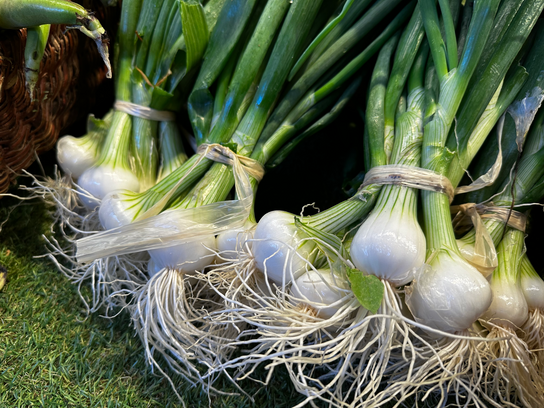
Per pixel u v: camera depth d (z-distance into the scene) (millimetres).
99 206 325
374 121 307
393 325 252
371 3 351
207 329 305
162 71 347
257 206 390
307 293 270
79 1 350
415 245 254
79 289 322
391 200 274
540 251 362
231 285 282
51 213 367
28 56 283
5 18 270
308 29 317
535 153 310
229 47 323
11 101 301
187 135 381
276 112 332
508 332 265
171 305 292
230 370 302
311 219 287
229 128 321
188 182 310
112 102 444
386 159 299
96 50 394
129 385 288
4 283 325
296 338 256
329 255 276
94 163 345
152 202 302
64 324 314
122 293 329
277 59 313
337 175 415
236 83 318
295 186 408
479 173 330
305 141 440
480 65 294
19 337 302
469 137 304
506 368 271
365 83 372
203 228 287
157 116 353
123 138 345
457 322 251
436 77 312
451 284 250
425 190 281
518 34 294
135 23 349
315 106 342
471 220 313
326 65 335
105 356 301
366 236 259
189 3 313
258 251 278
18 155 328
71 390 282
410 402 293
